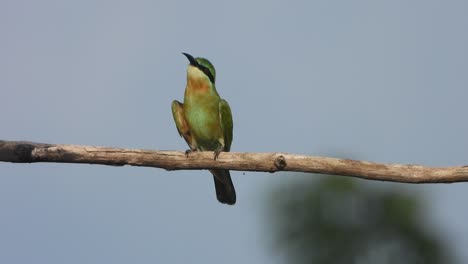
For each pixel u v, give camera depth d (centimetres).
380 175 1291
